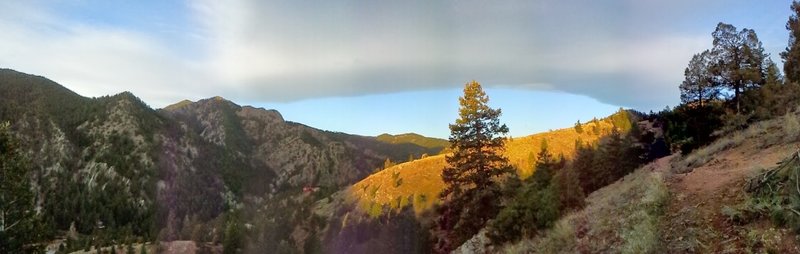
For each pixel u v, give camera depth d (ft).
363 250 332.80
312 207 588.50
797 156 30.12
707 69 88.33
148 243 568.00
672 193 39.40
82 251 515.09
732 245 27.68
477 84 127.44
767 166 37.70
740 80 84.89
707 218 31.81
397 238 251.80
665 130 100.32
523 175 225.97
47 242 71.87
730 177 38.09
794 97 72.90
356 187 571.69
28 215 67.51
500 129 126.41
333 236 428.15
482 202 113.80
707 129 82.89
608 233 39.45
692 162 52.70
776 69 86.63
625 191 48.62
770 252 25.50
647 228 34.14
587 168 111.75
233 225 469.98
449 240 130.52
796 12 98.48
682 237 31.09
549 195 57.82
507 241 61.16
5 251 65.16
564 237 45.03
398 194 479.00
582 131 534.37
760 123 59.26
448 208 149.28
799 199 27.07
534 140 514.27
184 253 490.90
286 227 476.13
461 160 128.16
